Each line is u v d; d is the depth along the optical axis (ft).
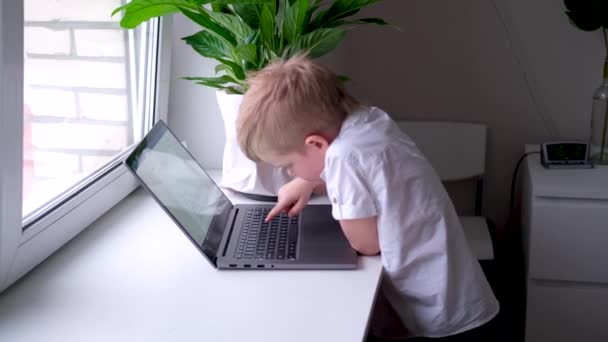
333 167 3.76
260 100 3.85
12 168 3.28
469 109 7.45
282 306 3.39
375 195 3.76
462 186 7.66
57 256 4.03
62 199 4.11
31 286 3.63
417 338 4.42
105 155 5.06
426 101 7.50
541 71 7.22
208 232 4.02
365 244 3.92
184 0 4.38
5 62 3.06
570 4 6.58
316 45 4.70
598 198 5.98
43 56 4.01
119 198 4.87
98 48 4.81
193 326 3.19
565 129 7.34
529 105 7.34
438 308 3.97
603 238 6.04
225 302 3.44
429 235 3.90
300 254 3.90
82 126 4.61
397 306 4.11
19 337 3.10
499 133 7.47
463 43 7.27
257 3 4.40
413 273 3.92
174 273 3.78
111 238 4.30
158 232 4.41
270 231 4.25
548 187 6.06
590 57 7.09
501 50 7.23
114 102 5.17
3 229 3.29
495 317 4.40
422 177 3.87
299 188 4.45
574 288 6.22
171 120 5.88
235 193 5.10
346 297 3.49
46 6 4.01
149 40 5.36
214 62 5.69
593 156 6.66
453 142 7.29
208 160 5.94
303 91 3.81
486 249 6.37
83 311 3.35
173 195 3.88
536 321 6.38
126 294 3.53
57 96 4.20
